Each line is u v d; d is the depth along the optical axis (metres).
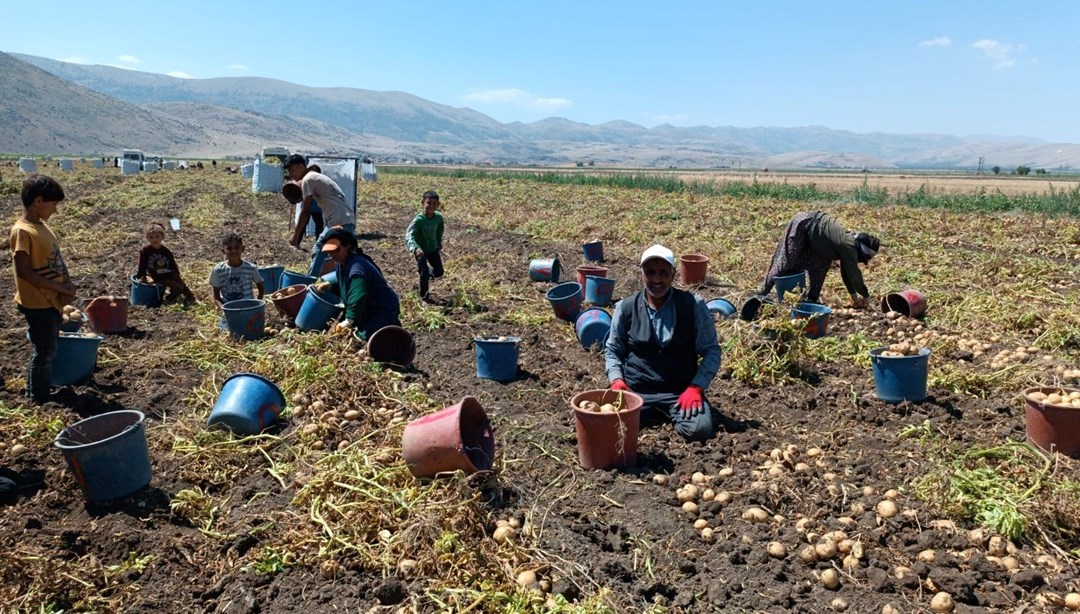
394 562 3.86
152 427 5.64
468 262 13.76
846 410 6.02
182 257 13.88
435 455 4.52
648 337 5.73
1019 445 5.03
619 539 4.15
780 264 8.95
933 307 9.76
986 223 19.23
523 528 4.16
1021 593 3.64
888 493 4.55
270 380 6.00
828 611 3.58
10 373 6.74
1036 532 4.12
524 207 25.56
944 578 3.69
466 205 26.42
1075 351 7.56
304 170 10.90
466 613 3.47
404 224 21.02
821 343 7.63
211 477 4.86
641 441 5.43
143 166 59.03
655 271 5.52
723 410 6.16
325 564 3.83
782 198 30.06
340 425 5.61
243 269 8.83
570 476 4.89
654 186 38.03
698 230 18.61
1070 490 4.38
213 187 34.94
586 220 21.17
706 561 3.95
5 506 4.47
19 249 5.60
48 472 4.85
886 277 11.95
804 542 4.10
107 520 4.30
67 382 6.41
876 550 4.00
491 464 4.82
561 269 13.49
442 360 7.59
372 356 6.78
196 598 3.75
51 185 5.72
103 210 22.23
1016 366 6.79
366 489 4.48
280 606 3.64
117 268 12.62
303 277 9.55
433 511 4.16
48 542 4.03
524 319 9.21
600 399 5.26
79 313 8.63
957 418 5.84
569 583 3.70
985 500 4.31
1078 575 3.78
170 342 7.79
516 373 7.13
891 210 23.02
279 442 5.33
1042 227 18.20
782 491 4.62
